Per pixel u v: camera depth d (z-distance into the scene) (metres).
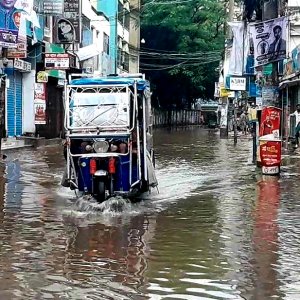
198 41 62.69
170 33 63.12
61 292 6.66
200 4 62.56
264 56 22.48
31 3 24.62
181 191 14.45
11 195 13.55
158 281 7.09
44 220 10.66
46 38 33.38
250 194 13.88
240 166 20.44
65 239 9.17
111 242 9.00
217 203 12.66
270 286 6.94
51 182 15.83
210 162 22.11
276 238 9.32
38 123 31.86
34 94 31.83
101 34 48.66
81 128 11.71
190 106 80.12
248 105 45.03
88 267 7.63
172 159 23.41
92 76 13.05
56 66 31.02
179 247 8.72
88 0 43.44
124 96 11.90
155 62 64.44
